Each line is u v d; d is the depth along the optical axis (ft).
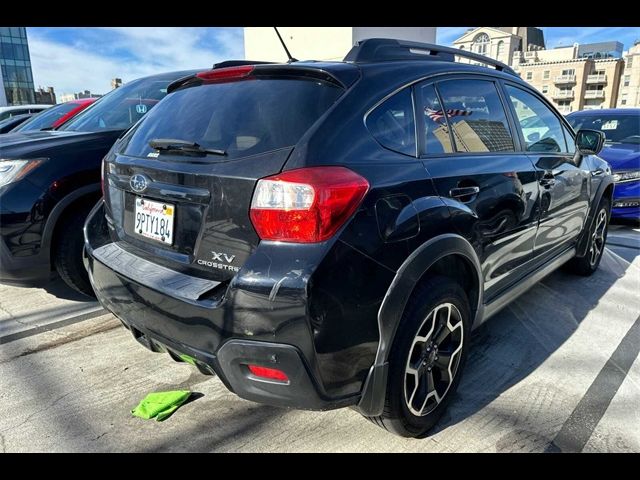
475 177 7.59
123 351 9.71
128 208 7.41
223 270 5.90
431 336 6.85
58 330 10.58
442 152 7.37
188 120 7.04
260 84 6.83
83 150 10.87
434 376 7.29
